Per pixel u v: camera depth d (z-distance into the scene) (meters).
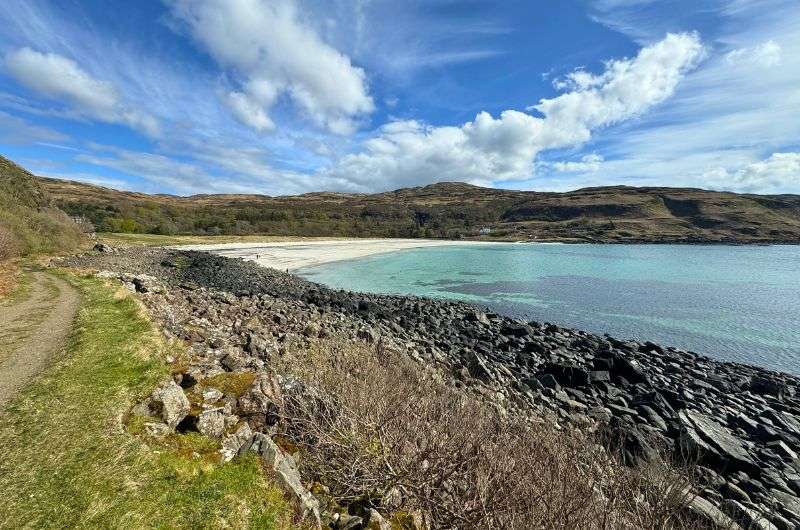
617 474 5.94
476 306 29.19
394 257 67.38
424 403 6.88
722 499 7.52
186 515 4.28
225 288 27.23
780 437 10.83
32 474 4.72
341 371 8.33
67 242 39.84
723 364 17.73
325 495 5.32
